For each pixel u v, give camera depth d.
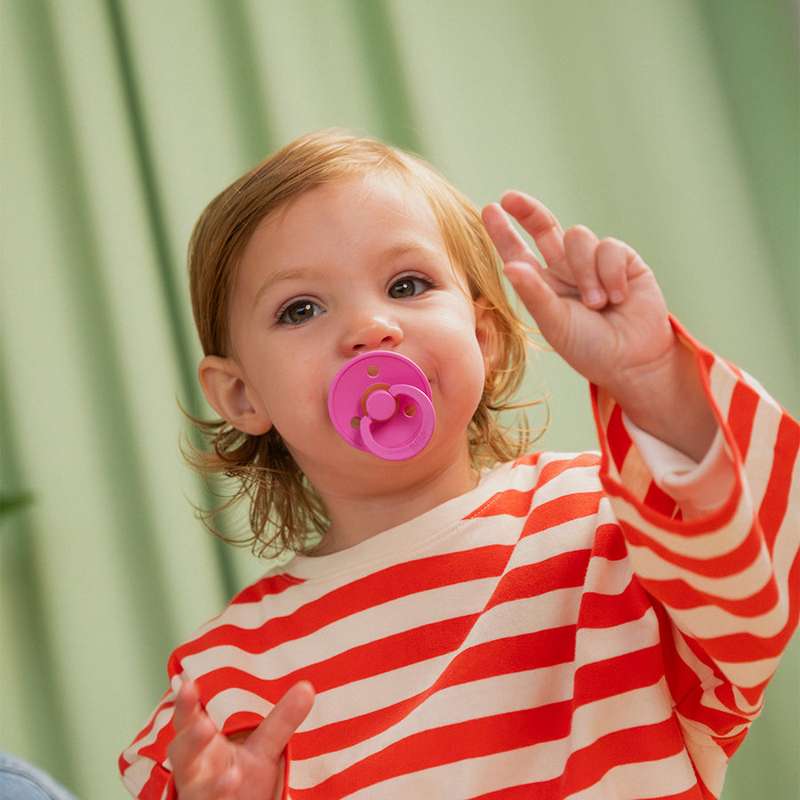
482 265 2.47
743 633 1.62
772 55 3.50
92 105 3.60
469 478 2.31
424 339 2.10
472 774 1.93
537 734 1.95
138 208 3.60
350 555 2.21
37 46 3.64
